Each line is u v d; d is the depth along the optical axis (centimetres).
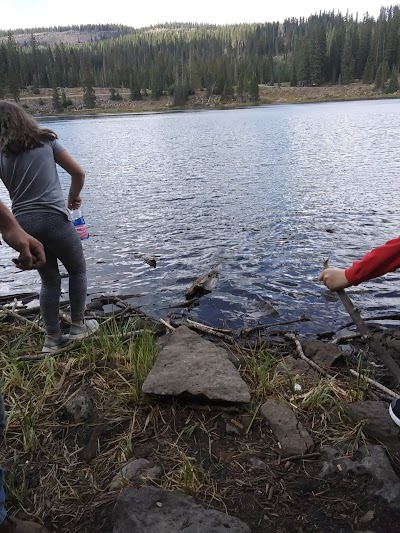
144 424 283
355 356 412
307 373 350
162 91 11262
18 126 326
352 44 11481
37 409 297
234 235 859
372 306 543
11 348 392
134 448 263
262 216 988
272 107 8325
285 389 320
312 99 10044
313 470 244
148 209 1096
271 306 543
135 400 302
